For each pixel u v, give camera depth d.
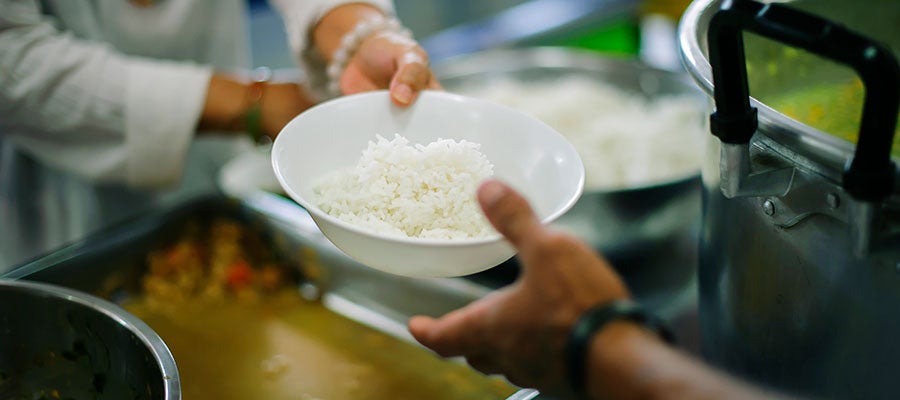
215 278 1.15
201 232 1.20
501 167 0.79
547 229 0.53
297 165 0.75
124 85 1.16
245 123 1.22
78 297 0.77
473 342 0.59
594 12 2.00
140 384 0.74
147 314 1.10
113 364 0.77
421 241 0.62
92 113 1.16
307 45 1.15
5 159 1.36
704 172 0.77
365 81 1.01
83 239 1.08
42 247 1.42
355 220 0.69
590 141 1.42
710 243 0.76
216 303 1.13
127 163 1.20
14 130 1.21
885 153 0.49
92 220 1.41
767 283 0.67
